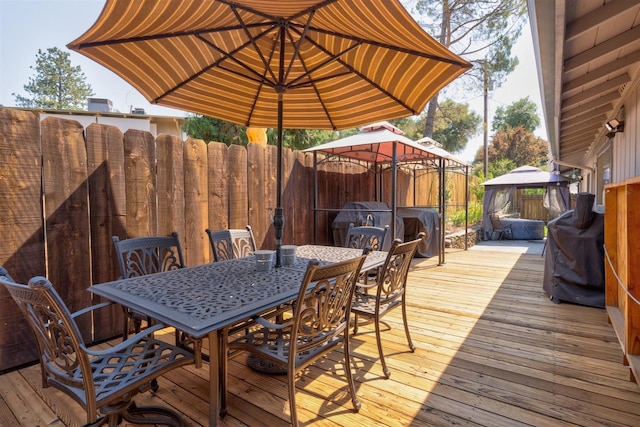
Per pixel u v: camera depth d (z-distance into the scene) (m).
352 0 1.74
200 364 1.65
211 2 1.82
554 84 2.66
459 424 1.84
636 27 2.27
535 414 1.92
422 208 7.40
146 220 3.07
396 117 3.12
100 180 2.79
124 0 1.59
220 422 1.86
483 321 3.41
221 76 2.85
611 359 2.58
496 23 11.00
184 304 1.65
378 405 2.02
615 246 2.97
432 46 2.02
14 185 2.37
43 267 2.51
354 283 1.97
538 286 4.77
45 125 2.50
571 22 2.05
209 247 3.56
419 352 2.72
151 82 2.60
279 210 2.48
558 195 10.40
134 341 1.42
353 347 2.82
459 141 18.61
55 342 1.36
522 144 24.38
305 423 1.86
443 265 6.32
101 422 1.68
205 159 3.54
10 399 2.05
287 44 2.69
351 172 6.14
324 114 3.44
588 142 6.42
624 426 1.81
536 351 2.72
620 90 3.58
